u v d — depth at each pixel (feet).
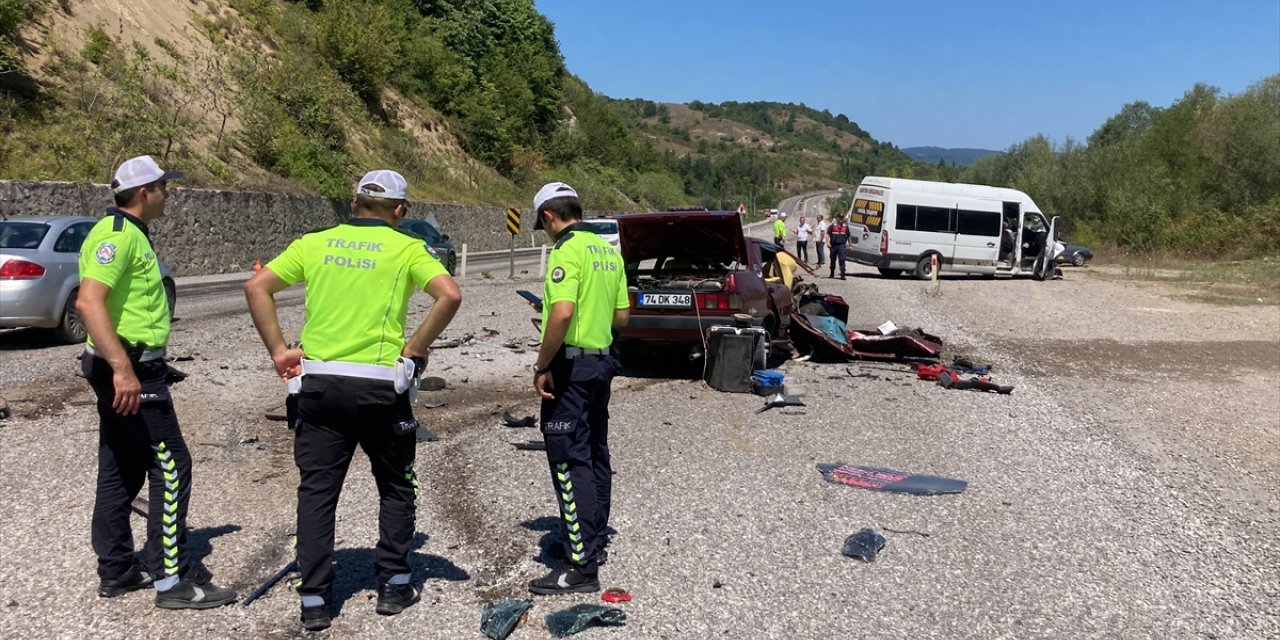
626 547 16.34
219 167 82.74
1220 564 16.65
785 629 13.42
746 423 26.40
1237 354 44.50
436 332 12.91
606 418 15.48
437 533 16.74
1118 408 31.07
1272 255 119.65
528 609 13.66
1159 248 129.29
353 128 125.39
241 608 13.60
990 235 88.22
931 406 29.81
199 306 50.60
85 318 12.39
